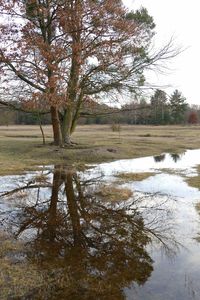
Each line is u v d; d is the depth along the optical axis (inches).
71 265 309.4
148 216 452.1
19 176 709.3
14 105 1059.9
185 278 289.1
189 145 1400.1
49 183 652.7
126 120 3516.2
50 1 978.7
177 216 450.6
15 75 990.4
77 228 407.5
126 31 1008.9
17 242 358.6
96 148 1070.4
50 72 960.3
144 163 930.1
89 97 1084.5
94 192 577.6
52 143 1120.2
